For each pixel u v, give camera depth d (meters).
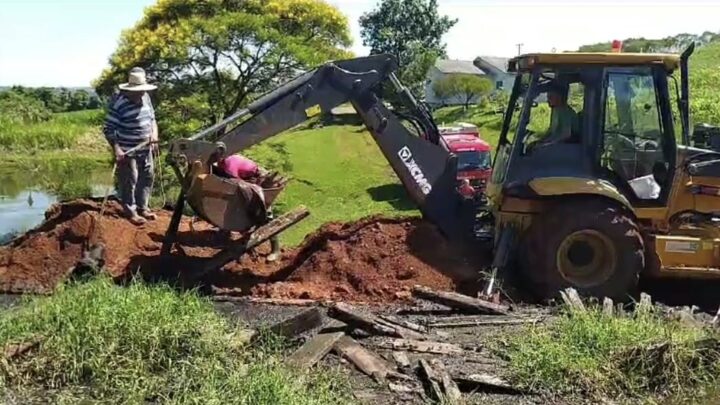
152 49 16.06
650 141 8.05
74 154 33.47
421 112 8.54
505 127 8.66
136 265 8.01
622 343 6.14
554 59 7.95
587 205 7.76
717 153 8.03
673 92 8.20
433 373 5.80
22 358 5.88
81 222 8.36
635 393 5.73
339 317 6.77
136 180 8.88
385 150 8.32
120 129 8.80
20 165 29.78
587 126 8.02
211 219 7.80
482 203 9.03
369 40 57.62
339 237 8.61
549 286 7.79
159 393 5.52
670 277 8.02
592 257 7.82
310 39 17.86
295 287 7.93
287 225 8.22
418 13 56.69
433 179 8.42
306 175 20.02
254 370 5.58
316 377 5.67
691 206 8.02
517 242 7.97
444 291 7.77
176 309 6.36
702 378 5.86
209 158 7.77
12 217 17.61
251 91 16.80
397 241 8.38
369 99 8.24
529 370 5.86
